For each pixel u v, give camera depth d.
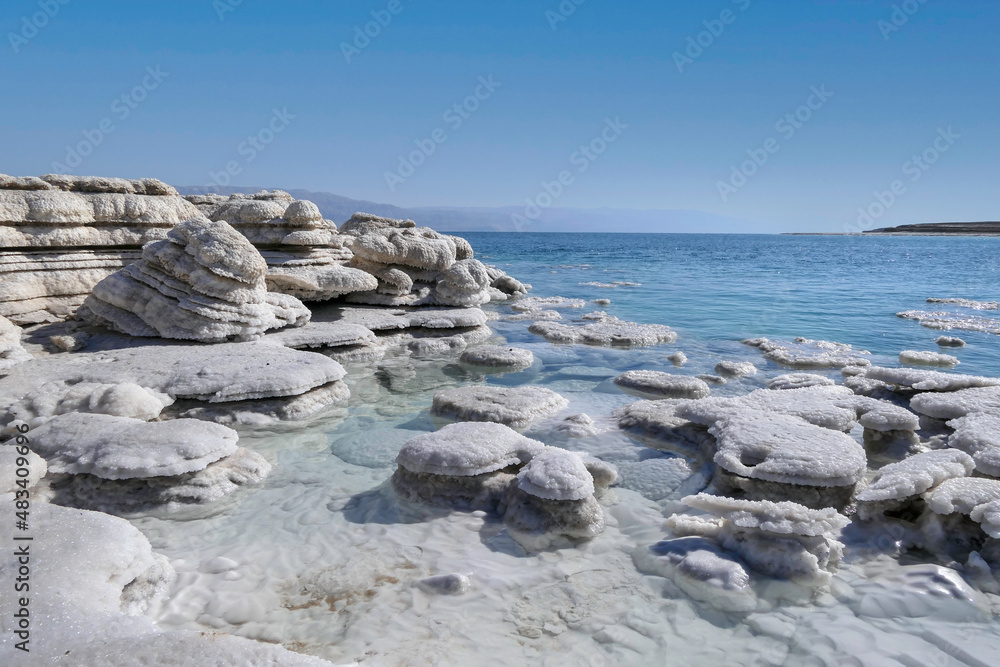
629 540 4.07
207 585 3.40
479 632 3.06
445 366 9.07
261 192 13.66
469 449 4.59
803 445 4.65
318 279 11.22
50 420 4.99
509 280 18.91
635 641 3.03
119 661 2.43
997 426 5.09
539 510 4.16
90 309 8.62
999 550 3.69
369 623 3.11
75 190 9.30
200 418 5.96
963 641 3.01
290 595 3.35
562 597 3.39
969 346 10.64
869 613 3.25
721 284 22.44
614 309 15.59
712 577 3.49
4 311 8.19
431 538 4.01
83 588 2.92
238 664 2.47
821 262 37.88
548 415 6.55
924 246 73.50
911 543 3.95
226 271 8.15
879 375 6.93
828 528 3.57
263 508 4.41
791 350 9.90
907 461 4.49
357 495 4.64
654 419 6.05
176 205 10.32
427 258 12.77
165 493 4.36
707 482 4.89
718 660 2.90
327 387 6.96
